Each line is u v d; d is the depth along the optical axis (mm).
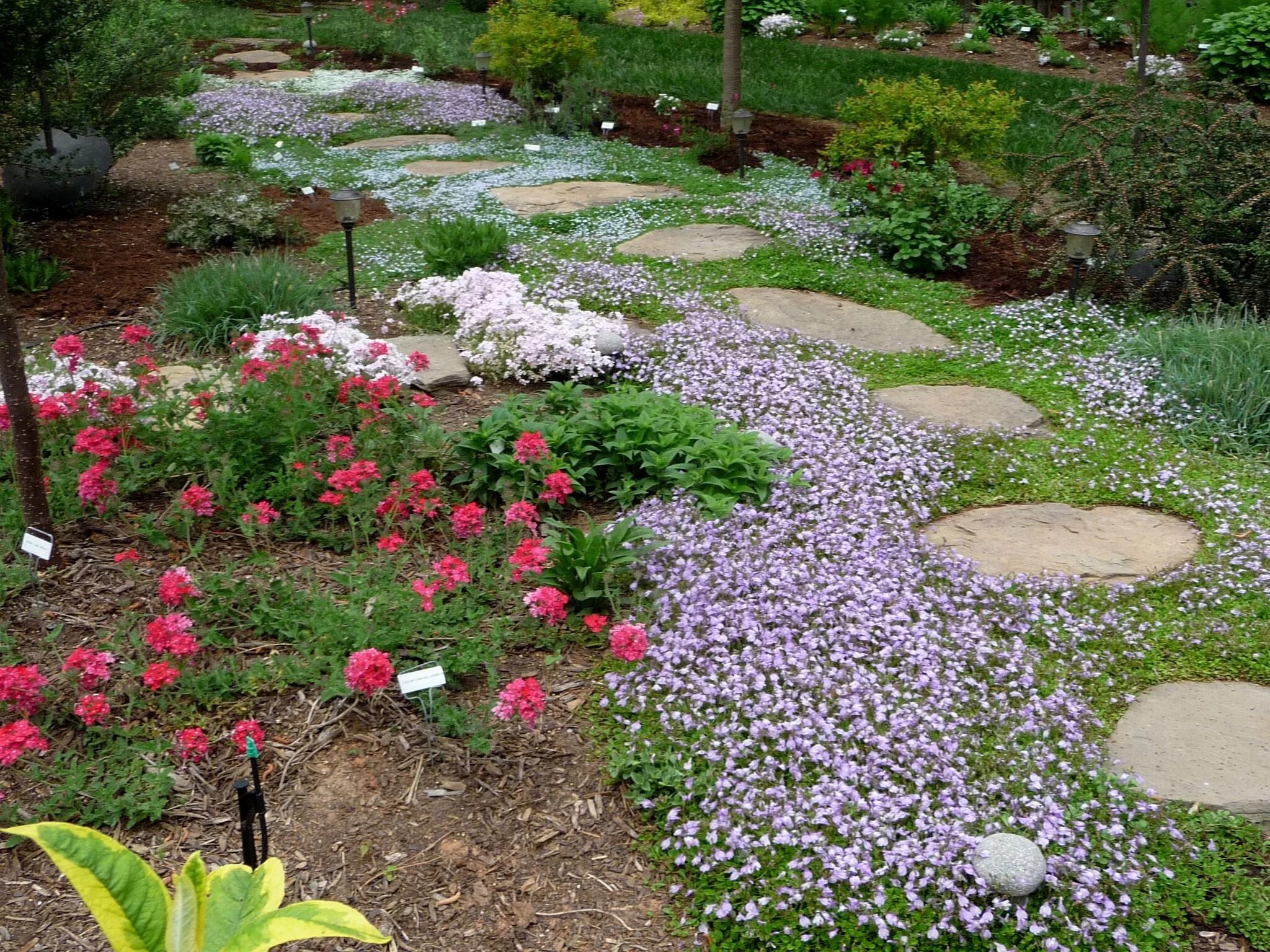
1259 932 2943
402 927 2930
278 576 4281
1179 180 7445
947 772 3344
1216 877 3094
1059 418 5977
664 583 4320
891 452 5445
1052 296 7625
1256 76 13859
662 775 3385
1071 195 8164
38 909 2910
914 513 5004
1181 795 3352
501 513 4906
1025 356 6781
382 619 3895
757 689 3730
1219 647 4047
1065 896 3012
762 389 6102
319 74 16281
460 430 5582
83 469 4629
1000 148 10594
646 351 6645
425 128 13344
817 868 3086
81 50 8562
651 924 2984
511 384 6414
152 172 10977
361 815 3264
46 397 5180
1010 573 4555
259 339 6090
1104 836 3180
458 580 3844
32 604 4008
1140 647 4070
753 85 14359
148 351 6590
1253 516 4988
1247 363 6035
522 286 7438
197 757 3361
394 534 4617
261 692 3688
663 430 5258
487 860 3148
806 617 4145
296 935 1907
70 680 3400
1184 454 5582
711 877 3104
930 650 3926
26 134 8562
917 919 2947
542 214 9758
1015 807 3268
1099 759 3477
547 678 3893
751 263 8445
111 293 7527
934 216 8570
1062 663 3979
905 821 3248
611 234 9250
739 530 4680
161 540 4355
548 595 3736
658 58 16141
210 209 8672
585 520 4934
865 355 6785
